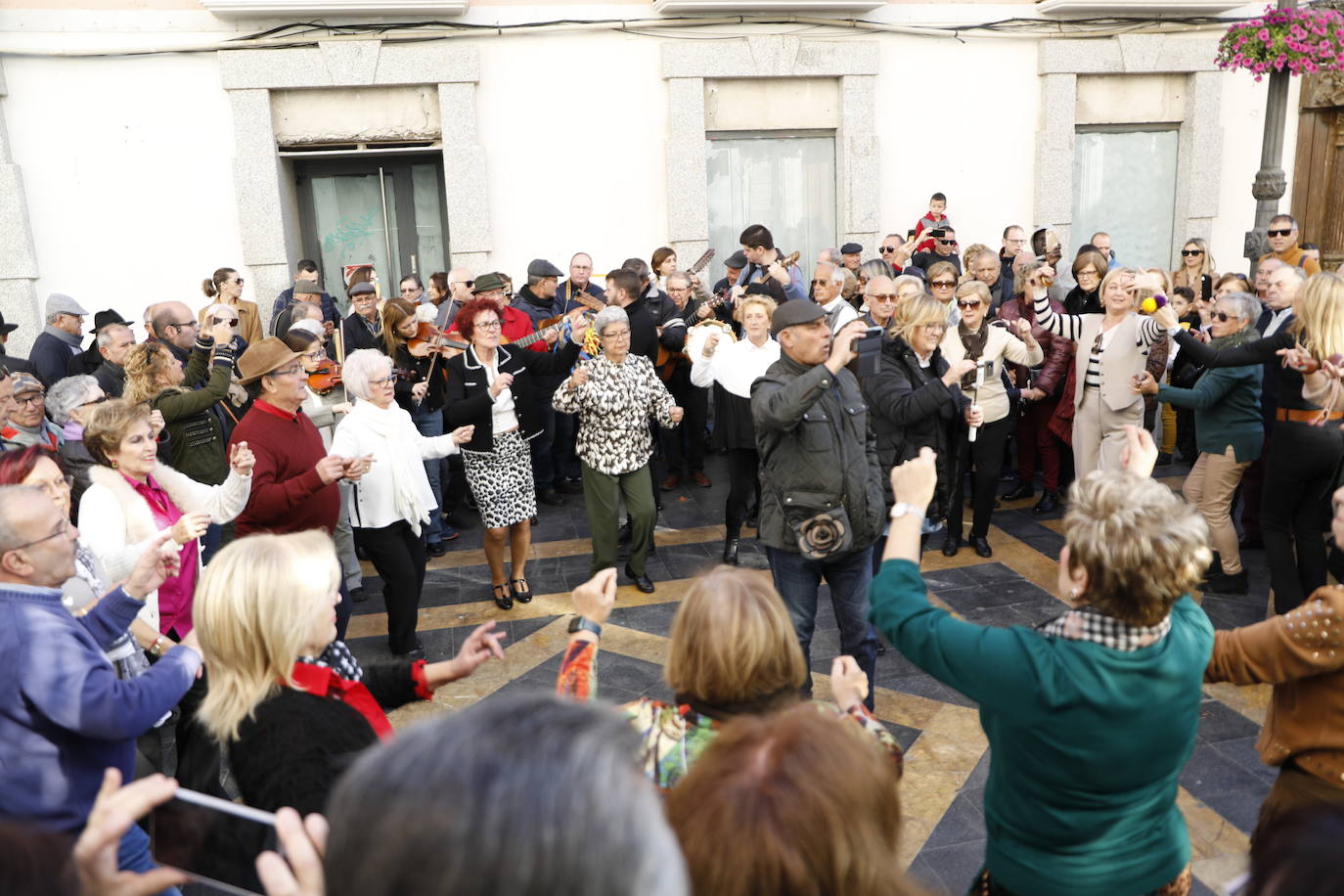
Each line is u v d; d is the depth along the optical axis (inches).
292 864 48.9
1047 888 72.7
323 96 341.1
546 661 183.0
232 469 143.7
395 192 369.7
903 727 154.3
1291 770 86.8
